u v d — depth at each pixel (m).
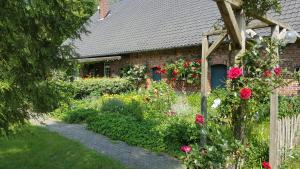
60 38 6.33
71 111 13.91
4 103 5.34
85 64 25.62
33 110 6.13
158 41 18.53
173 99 13.09
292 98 10.54
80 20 6.68
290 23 12.31
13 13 5.46
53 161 7.48
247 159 5.71
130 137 9.53
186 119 9.96
